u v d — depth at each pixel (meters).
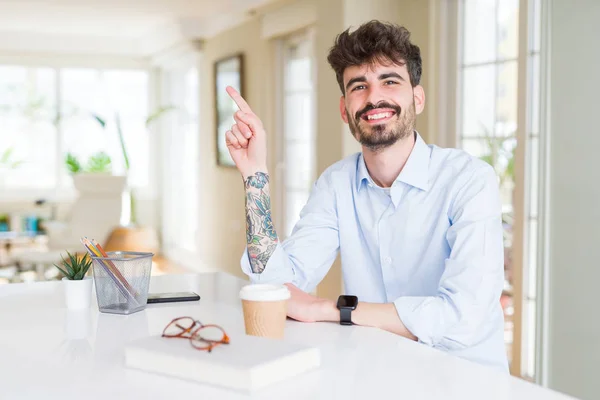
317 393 0.97
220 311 1.52
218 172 6.66
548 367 2.87
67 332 1.34
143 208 8.65
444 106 3.69
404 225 1.64
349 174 1.73
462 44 3.60
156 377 1.05
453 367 1.11
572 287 2.75
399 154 1.61
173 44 7.49
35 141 8.17
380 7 4.01
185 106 7.92
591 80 2.65
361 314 1.43
